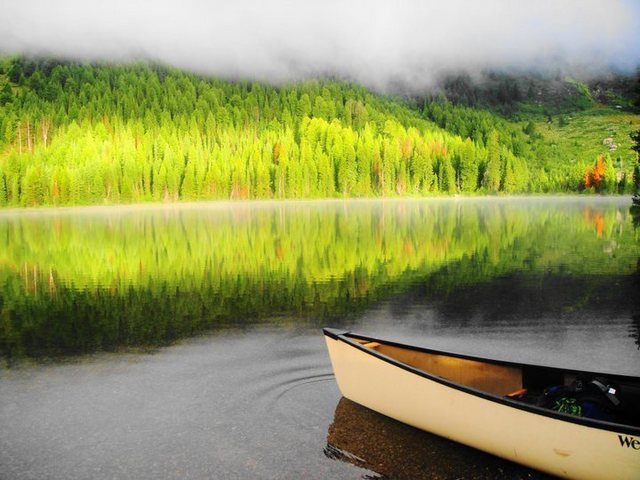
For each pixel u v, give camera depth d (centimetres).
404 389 706
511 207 8669
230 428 726
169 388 873
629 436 532
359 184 13162
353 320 1335
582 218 5522
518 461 614
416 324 1289
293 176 12762
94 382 909
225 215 7544
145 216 7681
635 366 965
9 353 1091
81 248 3284
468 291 1698
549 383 688
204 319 1362
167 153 12388
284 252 2872
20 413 786
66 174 11256
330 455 654
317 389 855
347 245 3206
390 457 647
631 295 1594
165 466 635
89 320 1373
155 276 2088
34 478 611
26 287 1888
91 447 681
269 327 1268
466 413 644
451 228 4491
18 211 10325
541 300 1542
